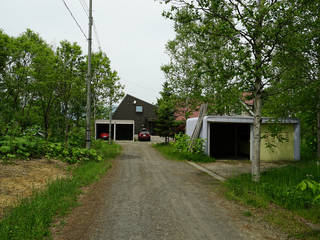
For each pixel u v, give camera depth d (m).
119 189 6.34
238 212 4.70
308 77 9.52
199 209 4.85
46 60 12.57
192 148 14.02
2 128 9.91
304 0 6.27
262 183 6.57
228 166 11.27
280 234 3.70
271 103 11.12
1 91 12.38
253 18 6.49
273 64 7.97
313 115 13.38
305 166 10.42
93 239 3.38
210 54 8.18
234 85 7.64
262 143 13.88
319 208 4.71
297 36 7.81
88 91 12.09
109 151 15.59
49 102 13.97
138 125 43.19
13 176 6.43
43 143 10.50
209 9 7.13
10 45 11.91
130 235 3.55
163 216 4.39
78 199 5.31
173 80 18.64
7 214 3.91
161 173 8.95
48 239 3.32
